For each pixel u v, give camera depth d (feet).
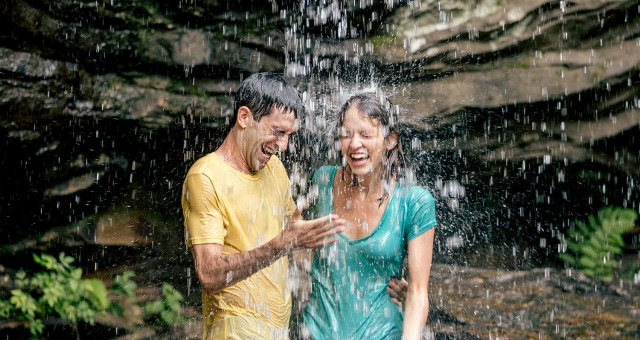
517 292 19.60
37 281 16.08
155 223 19.69
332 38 20.66
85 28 18.15
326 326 11.22
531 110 21.15
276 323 11.39
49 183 18.21
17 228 18.25
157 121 18.89
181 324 17.47
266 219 11.41
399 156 11.48
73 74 18.01
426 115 20.80
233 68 19.72
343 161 11.42
